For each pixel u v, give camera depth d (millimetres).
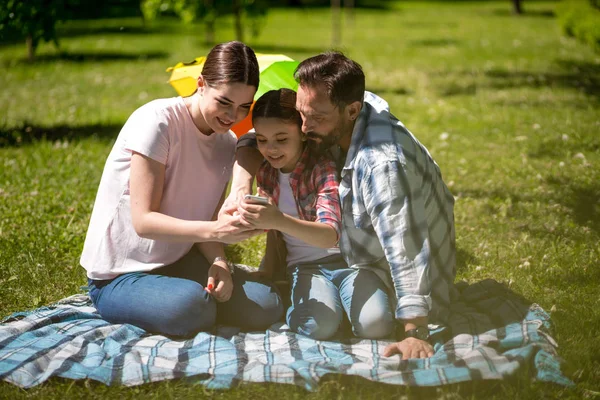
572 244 5000
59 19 8789
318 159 3580
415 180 3461
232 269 3932
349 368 3143
